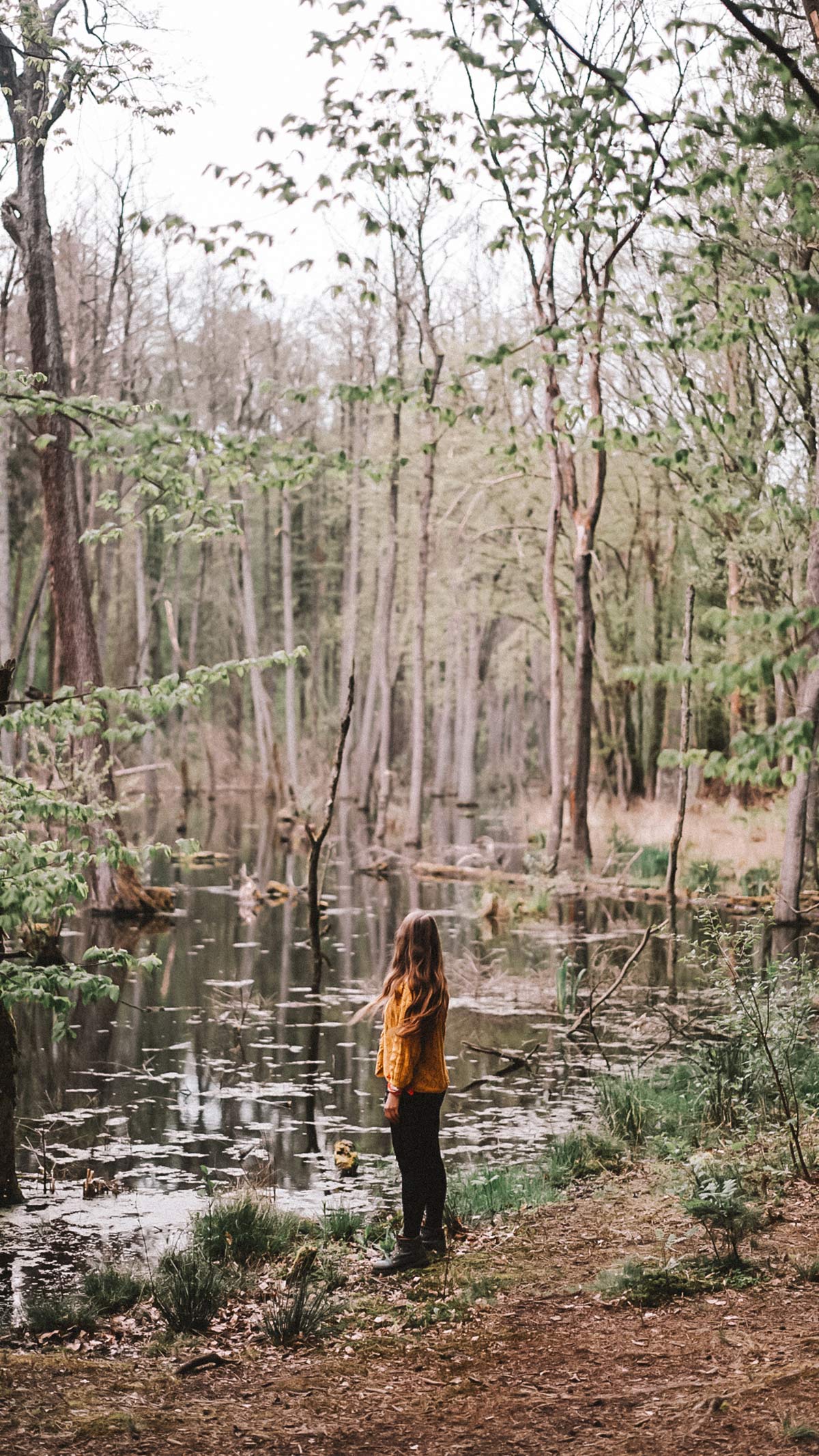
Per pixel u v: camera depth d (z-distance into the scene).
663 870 24.20
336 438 44.44
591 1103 10.05
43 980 7.01
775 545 18.59
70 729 7.34
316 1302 5.49
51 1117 9.78
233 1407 4.58
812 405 13.08
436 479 34.28
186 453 8.30
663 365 15.82
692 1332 5.11
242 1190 7.53
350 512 47.53
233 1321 5.59
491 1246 6.54
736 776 4.46
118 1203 7.71
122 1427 4.34
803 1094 8.84
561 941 18.28
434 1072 6.37
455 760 58.66
